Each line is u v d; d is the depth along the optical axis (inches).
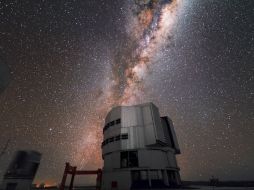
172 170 1434.5
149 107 1577.3
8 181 1102.4
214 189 1109.7
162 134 1513.3
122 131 1478.8
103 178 1419.8
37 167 1239.5
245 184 1401.3
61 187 1392.7
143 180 1267.2
